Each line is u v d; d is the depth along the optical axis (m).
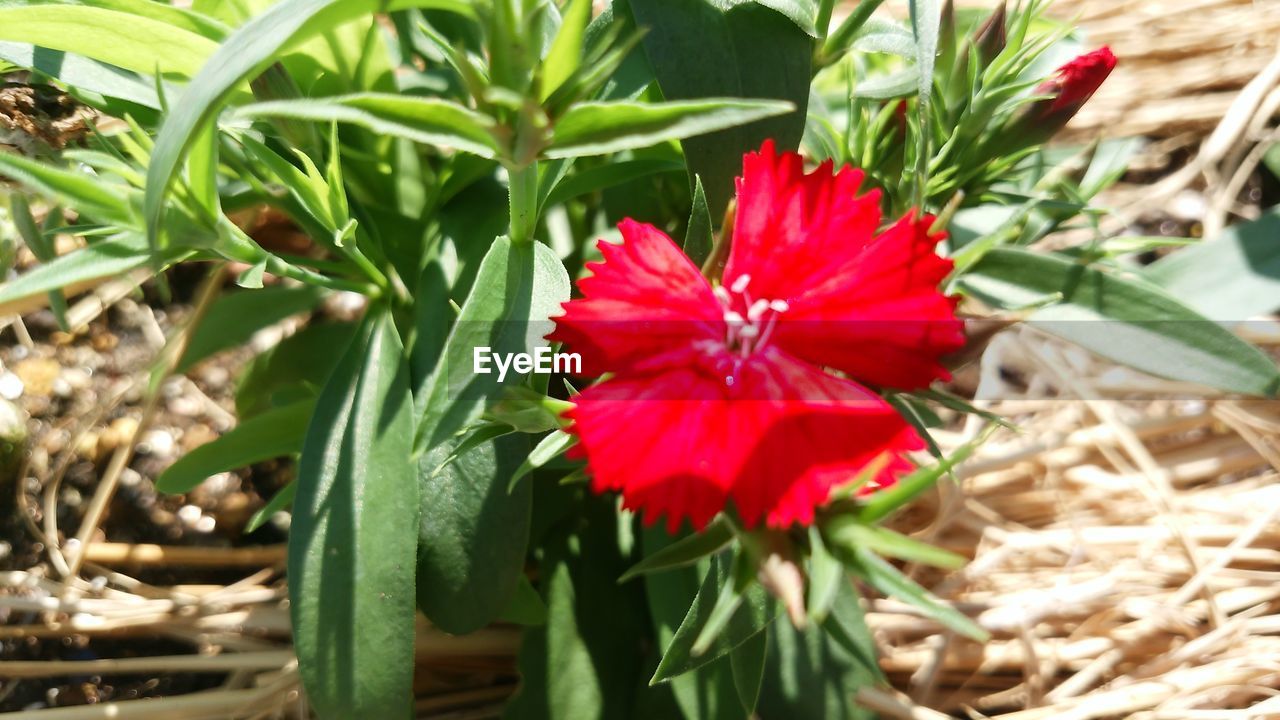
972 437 0.20
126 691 0.19
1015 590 0.18
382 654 0.13
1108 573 0.18
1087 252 0.16
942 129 0.14
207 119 0.11
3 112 0.15
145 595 0.19
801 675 0.15
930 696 0.18
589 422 0.10
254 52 0.11
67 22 0.13
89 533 0.19
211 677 0.19
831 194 0.11
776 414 0.10
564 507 0.17
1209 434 0.21
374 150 0.17
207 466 0.16
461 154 0.16
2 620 0.19
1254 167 0.24
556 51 0.10
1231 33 0.25
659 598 0.15
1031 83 0.14
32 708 0.18
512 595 0.14
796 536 0.10
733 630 0.12
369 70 0.16
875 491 0.10
